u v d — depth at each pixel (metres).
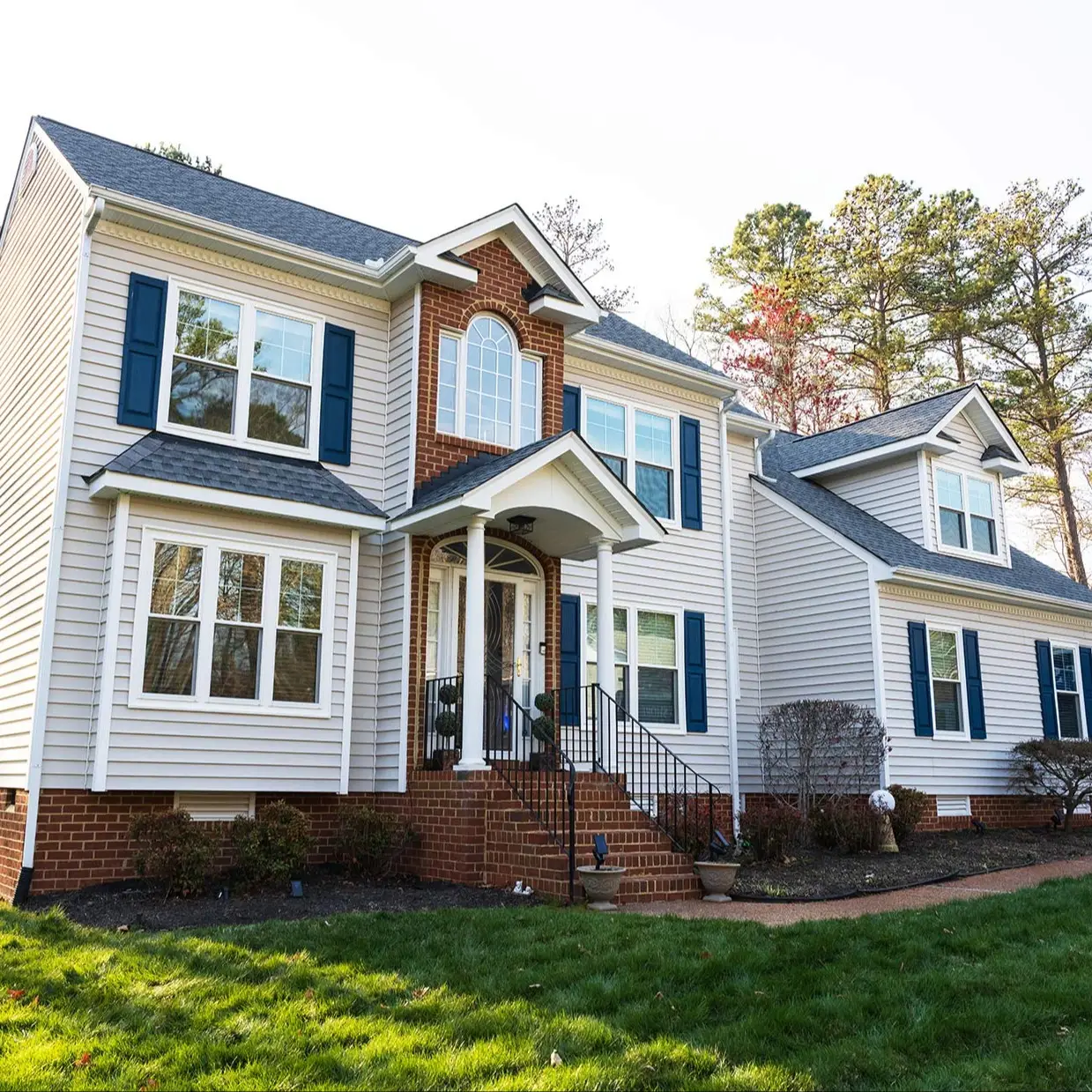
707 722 16.34
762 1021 5.66
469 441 13.08
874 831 14.41
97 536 10.64
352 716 12.09
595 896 9.31
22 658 10.95
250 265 12.33
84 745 10.20
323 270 12.69
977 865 13.25
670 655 16.28
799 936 7.45
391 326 13.50
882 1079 4.97
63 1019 5.59
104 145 13.94
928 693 17.47
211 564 10.95
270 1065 4.95
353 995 6.02
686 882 10.30
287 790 11.07
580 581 15.23
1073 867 13.15
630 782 15.02
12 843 10.34
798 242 36.97
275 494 11.24
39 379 12.17
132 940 7.38
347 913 8.59
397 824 11.20
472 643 11.42
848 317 33.88
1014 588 19.38
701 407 17.53
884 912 8.61
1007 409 32.66
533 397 14.10
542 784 11.54
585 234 34.09
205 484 10.75
